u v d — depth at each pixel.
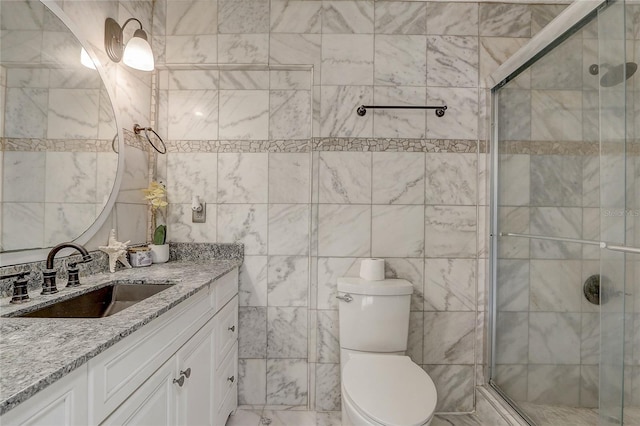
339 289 1.69
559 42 1.49
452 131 1.89
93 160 1.42
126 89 1.68
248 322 1.93
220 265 1.72
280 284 1.94
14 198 1.05
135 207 1.78
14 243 1.05
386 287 1.64
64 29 1.25
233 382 1.78
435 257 1.88
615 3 1.20
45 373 0.55
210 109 1.96
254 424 1.73
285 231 1.94
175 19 1.90
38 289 1.14
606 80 1.23
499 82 1.82
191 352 1.22
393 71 1.88
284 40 1.88
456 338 1.88
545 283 1.65
